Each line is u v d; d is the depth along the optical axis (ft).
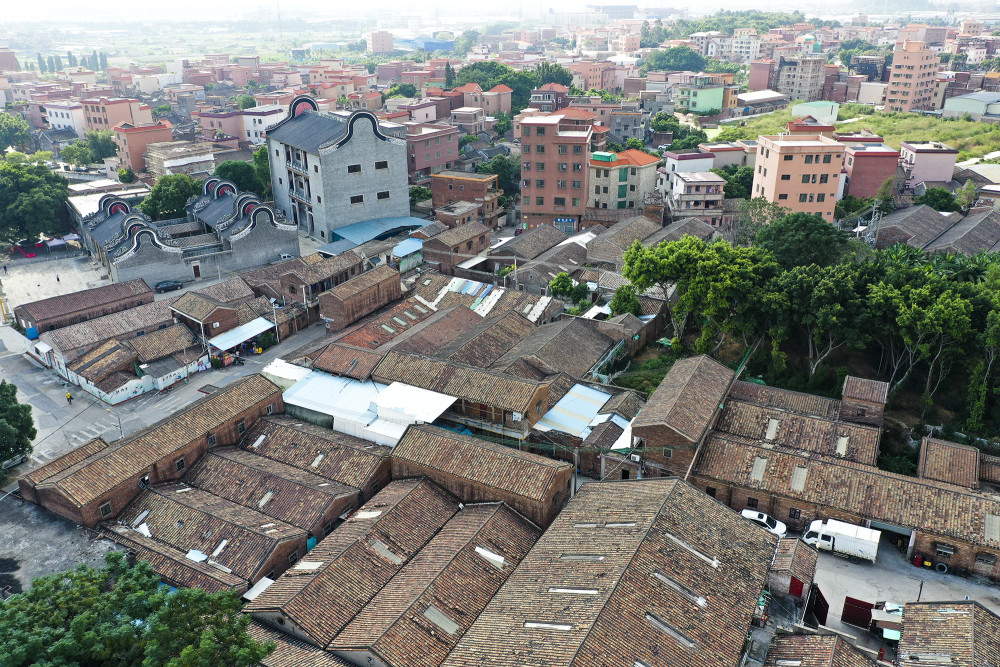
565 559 160.97
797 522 192.65
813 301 222.69
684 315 259.80
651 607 143.54
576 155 417.49
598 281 325.42
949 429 214.07
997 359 212.02
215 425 214.90
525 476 186.80
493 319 280.72
